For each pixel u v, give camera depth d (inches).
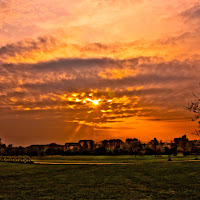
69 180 1947.6
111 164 3526.1
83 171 2615.7
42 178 2100.1
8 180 2006.6
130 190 1459.2
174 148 7007.9
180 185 1573.6
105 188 1547.7
